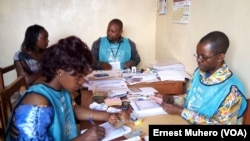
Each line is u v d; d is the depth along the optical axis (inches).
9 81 120.2
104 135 41.1
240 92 46.5
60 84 39.2
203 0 72.0
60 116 39.4
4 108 45.8
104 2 118.2
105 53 104.9
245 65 54.2
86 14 118.7
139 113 51.3
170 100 59.5
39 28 88.9
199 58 49.8
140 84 73.8
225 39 47.4
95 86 70.5
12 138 36.1
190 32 81.8
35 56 88.7
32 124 33.9
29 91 36.5
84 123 48.4
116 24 100.6
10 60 119.4
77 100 63.9
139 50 125.3
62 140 40.1
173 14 96.0
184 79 77.2
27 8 114.5
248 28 52.5
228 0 59.6
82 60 35.8
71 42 36.4
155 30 123.4
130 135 41.8
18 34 116.8
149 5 120.3
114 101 57.9
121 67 101.0
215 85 48.9
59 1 115.8
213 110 48.2
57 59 35.7
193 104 54.0
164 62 89.6
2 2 112.3
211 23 68.2
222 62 49.3
